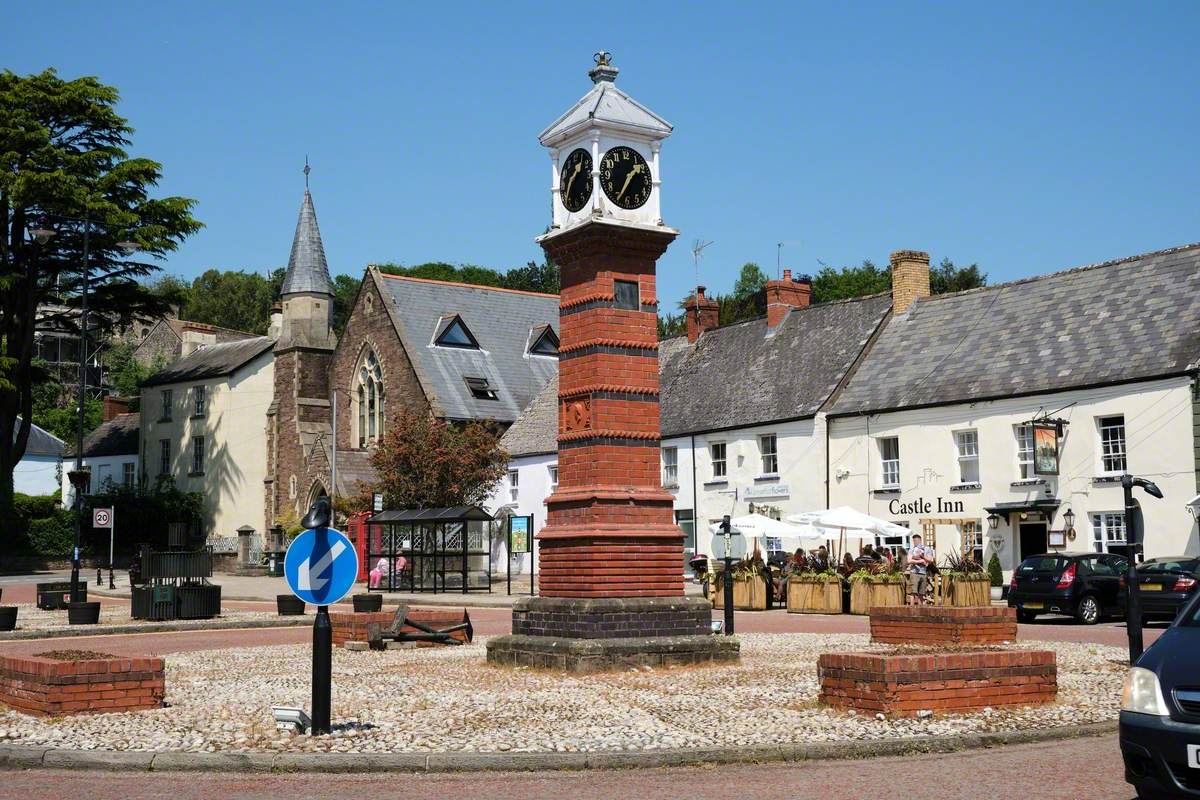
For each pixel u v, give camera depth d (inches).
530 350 2504.9
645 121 713.6
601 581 687.7
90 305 2423.7
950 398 1525.6
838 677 519.8
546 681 634.8
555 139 726.5
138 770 423.8
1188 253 1465.3
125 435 3083.2
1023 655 530.3
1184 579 1088.2
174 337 4190.5
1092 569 1137.4
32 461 3093.0
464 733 469.1
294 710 474.0
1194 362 1302.9
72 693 517.7
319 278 2588.6
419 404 2298.2
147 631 1103.0
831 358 1768.0
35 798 378.0
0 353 2400.3
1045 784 388.8
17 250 2310.5
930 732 462.3
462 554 1690.5
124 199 2385.6
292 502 2484.0
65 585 1448.1
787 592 1339.8
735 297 3710.6
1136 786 342.6
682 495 1897.1
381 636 860.6
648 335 717.9
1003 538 1459.2
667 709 526.6
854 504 1635.1
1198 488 1288.1
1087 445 1387.8
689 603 709.3
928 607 797.9
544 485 2135.8
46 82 2299.5
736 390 1873.8
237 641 996.6
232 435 2733.8
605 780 405.1
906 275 1770.4
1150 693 343.3
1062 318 1524.4
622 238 707.4
